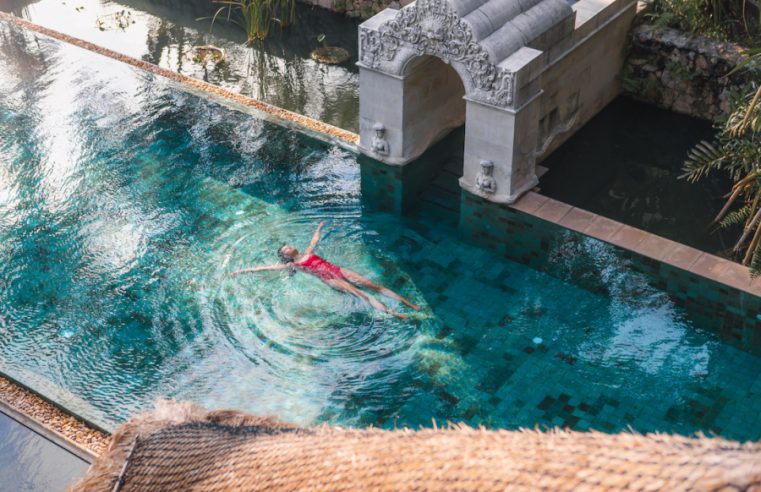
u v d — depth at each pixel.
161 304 9.24
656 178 11.55
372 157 11.88
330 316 8.94
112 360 8.52
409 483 1.72
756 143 9.69
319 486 1.95
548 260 9.80
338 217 10.61
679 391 7.93
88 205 10.91
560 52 11.16
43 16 16.86
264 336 8.73
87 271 9.79
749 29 12.52
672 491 1.26
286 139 12.34
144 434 2.81
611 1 12.11
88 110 13.12
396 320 8.89
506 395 7.98
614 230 10.26
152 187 11.24
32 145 12.23
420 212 10.73
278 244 10.12
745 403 7.77
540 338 8.65
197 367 8.41
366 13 16.11
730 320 8.75
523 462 1.53
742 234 9.96
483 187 10.88
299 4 16.88
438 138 12.34
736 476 1.19
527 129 10.61
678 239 10.37
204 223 10.52
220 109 13.12
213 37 15.93
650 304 9.05
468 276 9.58
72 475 7.11
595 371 8.21
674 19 12.69
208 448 2.53
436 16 10.16
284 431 2.55
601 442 1.46
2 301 9.38
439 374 8.23
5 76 14.20
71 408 7.91
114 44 15.72
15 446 7.45
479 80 10.20
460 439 1.73
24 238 10.36
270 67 14.82
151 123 12.73
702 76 12.40
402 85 11.00
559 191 11.34
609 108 13.12
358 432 2.11
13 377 8.29
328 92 13.99
